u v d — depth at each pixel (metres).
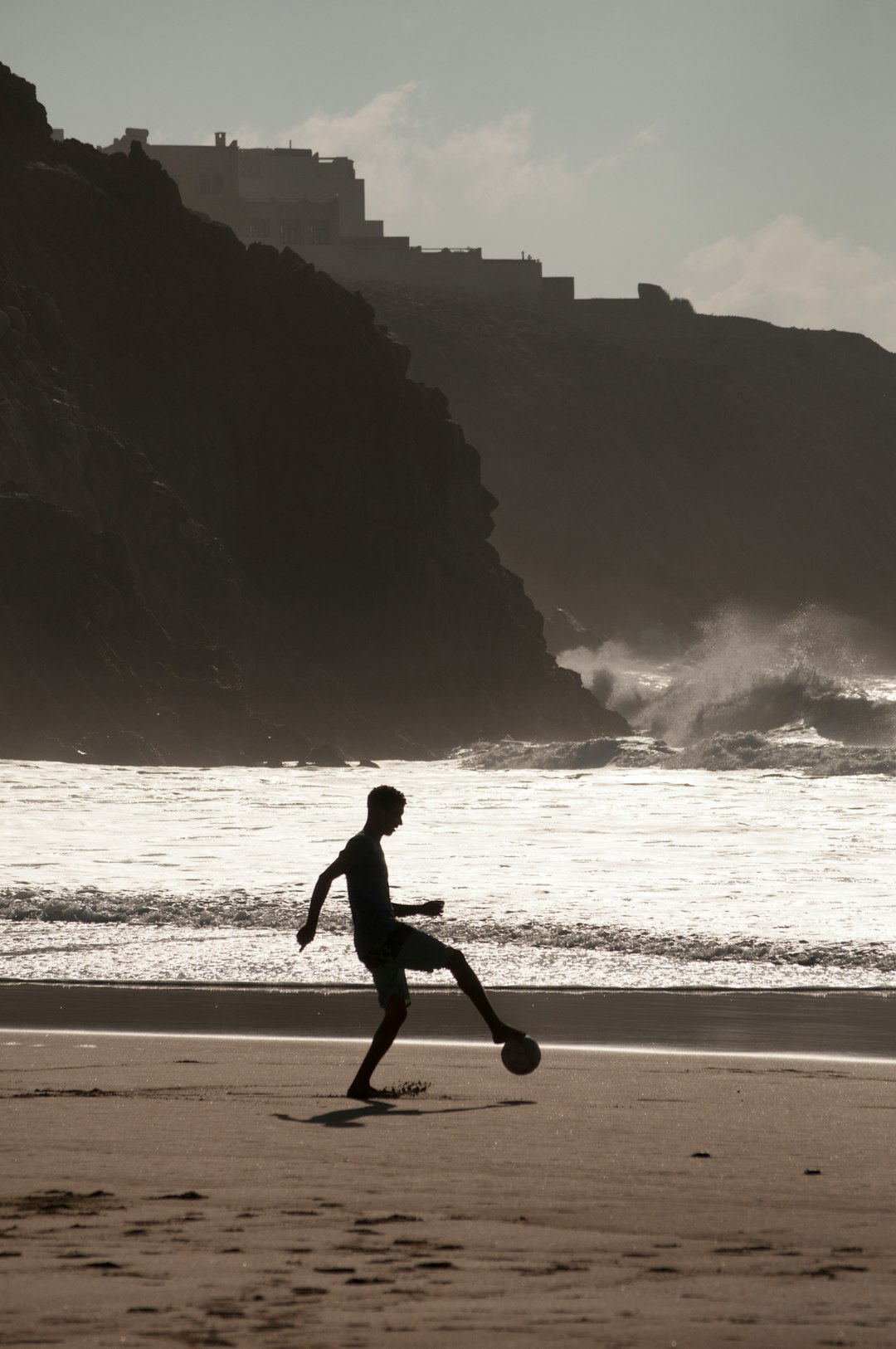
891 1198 10.64
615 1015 27.11
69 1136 13.20
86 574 135.25
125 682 132.00
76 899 44.72
